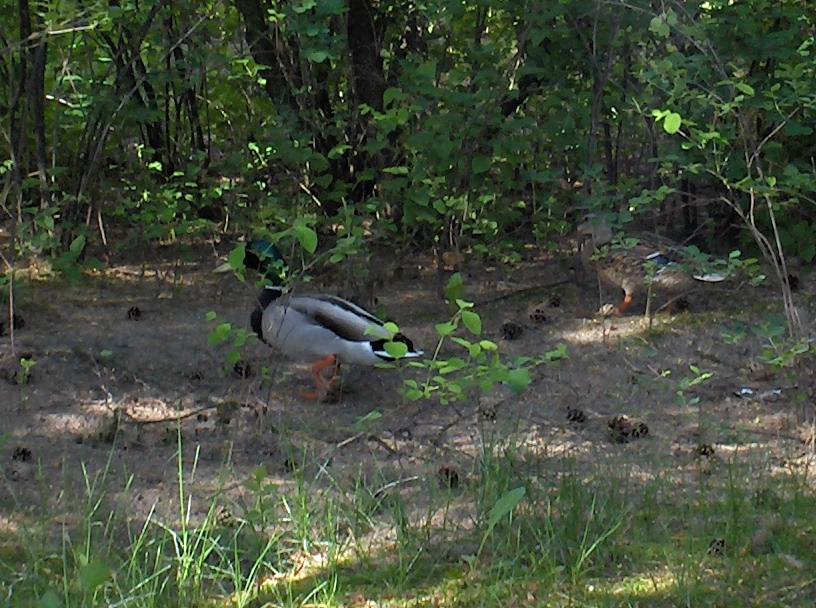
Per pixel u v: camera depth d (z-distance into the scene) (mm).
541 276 10719
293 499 6402
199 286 10453
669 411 7855
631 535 5992
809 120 10367
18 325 9234
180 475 5746
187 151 12031
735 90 9180
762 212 10531
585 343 9031
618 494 6461
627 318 9531
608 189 9703
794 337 7617
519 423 7566
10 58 10562
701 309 9719
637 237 9539
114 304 9930
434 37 10969
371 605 5379
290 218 9117
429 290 10336
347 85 11227
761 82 9836
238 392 8125
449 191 10008
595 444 7312
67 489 6527
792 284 10172
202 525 6020
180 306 9906
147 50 10953
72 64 11469
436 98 9625
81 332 9156
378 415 6605
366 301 9727
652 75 8352
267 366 8391
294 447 7195
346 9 9094
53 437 7301
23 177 11047
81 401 7887
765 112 9703
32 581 5461
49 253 10789
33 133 11508
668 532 5996
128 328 9297
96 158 10508
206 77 11234
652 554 5797
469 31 11117
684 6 8922
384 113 10125
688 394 8109
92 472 6773
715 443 7312
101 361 8539
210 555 5848
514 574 5562
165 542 5773
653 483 6594
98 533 5988
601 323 9414
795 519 6129
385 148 10516
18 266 9703
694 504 6324
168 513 6270
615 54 9844
